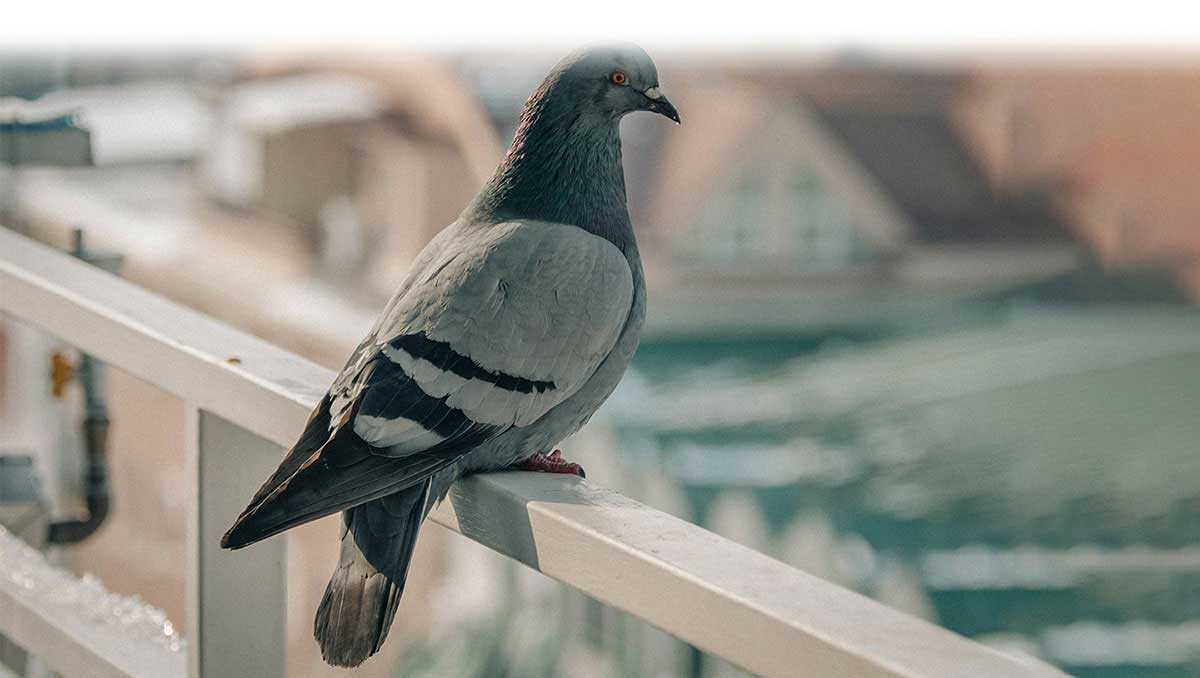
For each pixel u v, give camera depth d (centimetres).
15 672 305
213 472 214
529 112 255
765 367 2664
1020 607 1612
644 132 3441
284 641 220
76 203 1417
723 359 2764
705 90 3366
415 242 2253
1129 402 2322
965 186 3447
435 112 2367
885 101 3419
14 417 635
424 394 218
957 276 3206
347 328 1848
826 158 3272
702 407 2302
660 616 156
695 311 3067
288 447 202
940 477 1977
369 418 207
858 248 3284
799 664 140
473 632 1173
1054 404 2292
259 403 204
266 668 220
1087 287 3306
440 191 2295
